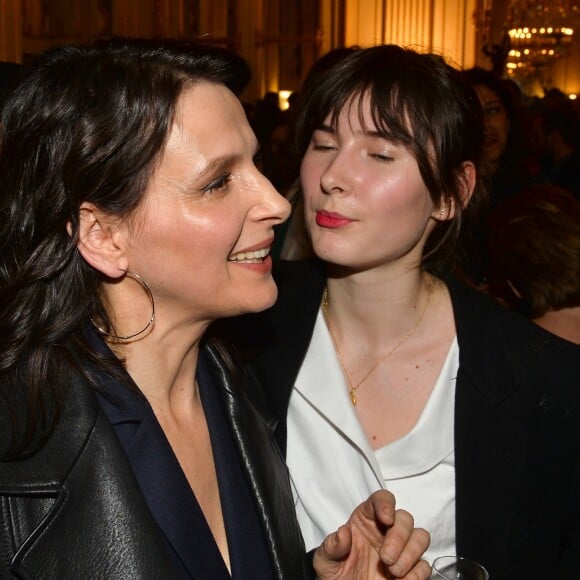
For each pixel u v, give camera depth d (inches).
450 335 65.4
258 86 425.4
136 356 47.6
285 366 64.4
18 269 43.1
